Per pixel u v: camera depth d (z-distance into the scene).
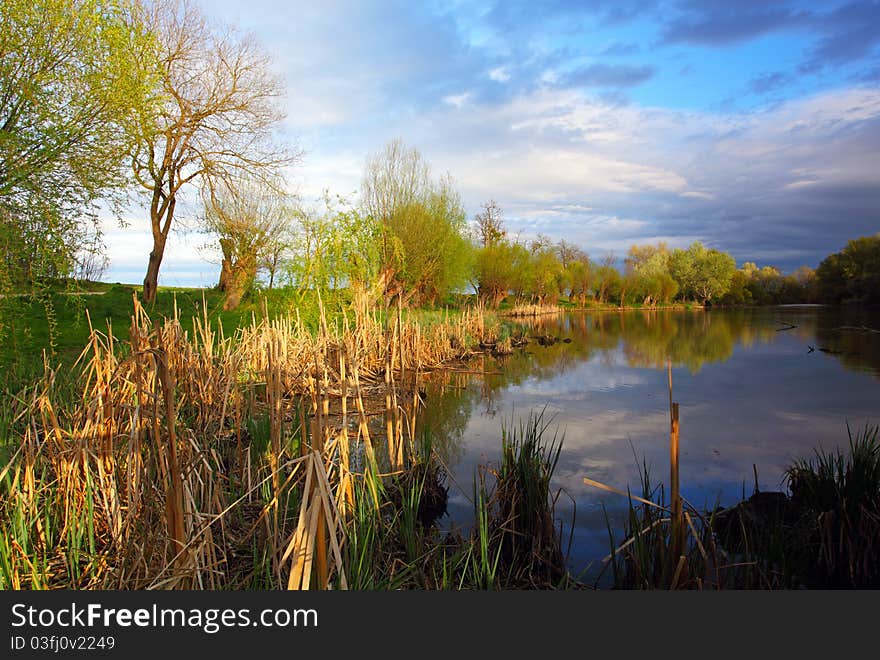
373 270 13.71
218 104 19.39
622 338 26.19
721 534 4.64
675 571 3.37
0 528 3.42
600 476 6.32
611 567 4.13
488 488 5.82
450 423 8.99
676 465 3.40
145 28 14.15
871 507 4.14
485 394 11.78
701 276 74.00
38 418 5.20
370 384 10.00
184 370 6.78
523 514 4.50
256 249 21.25
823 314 45.94
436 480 5.61
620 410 10.09
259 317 14.82
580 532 4.78
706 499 5.51
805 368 15.20
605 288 72.12
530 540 4.37
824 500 4.57
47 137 8.22
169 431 2.63
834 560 4.11
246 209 22.22
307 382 8.01
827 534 4.13
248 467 4.67
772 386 12.49
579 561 4.24
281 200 21.30
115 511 3.45
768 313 51.38
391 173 28.98
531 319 44.59
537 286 55.06
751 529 4.59
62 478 3.90
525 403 10.78
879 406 10.25
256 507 4.53
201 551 2.98
